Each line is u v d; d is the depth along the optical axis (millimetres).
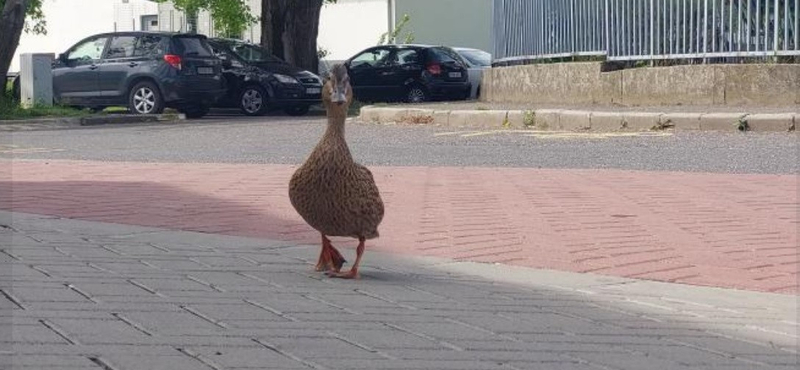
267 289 6797
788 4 18828
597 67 21906
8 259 7488
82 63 26703
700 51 20172
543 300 6863
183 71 25797
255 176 12945
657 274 7777
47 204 10578
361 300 6598
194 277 7074
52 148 17641
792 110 17969
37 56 26125
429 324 6027
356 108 27656
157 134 20500
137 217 9789
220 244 8484
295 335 5617
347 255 8211
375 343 5527
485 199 11062
